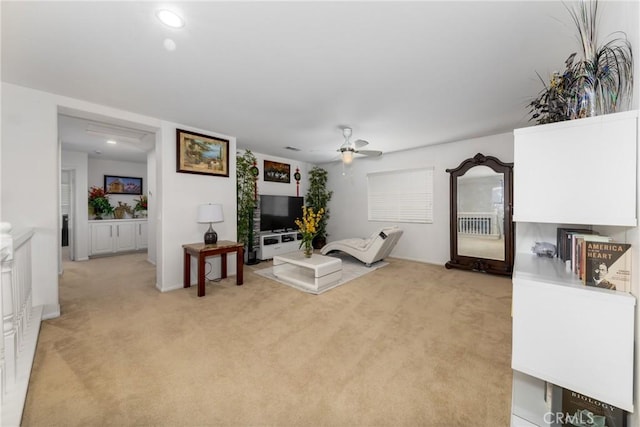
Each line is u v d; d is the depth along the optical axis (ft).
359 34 5.60
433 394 5.08
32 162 8.15
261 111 10.09
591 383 3.05
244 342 6.97
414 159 16.87
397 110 9.98
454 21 5.19
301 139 14.28
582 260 3.38
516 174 3.60
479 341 7.00
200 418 4.50
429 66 6.89
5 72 7.16
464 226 14.39
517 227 5.76
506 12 4.93
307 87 8.09
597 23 4.29
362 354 6.41
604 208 3.09
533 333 3.39
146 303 9.71
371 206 19.44
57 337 7.16
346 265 15.64
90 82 7.75
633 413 2.97
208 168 12.61
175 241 11.55
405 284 12.00
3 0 4.54
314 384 5.35
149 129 11.31
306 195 21.99
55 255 8.49
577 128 3.23
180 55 6.38
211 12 4.92
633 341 2.85
